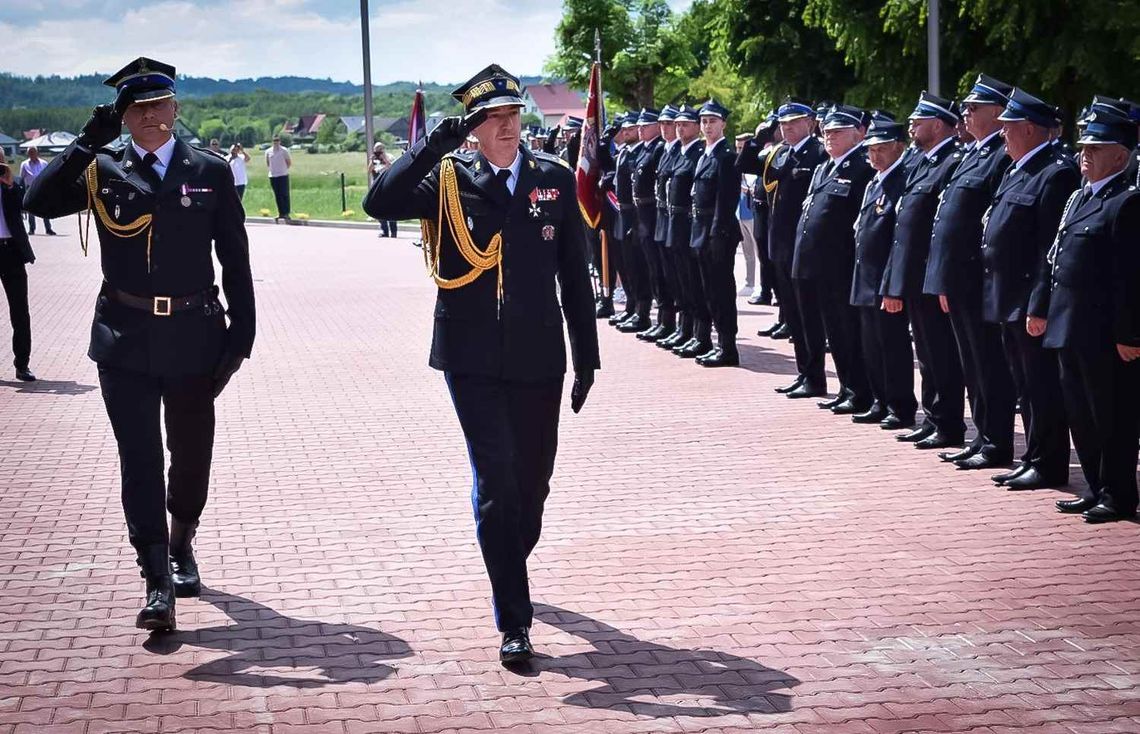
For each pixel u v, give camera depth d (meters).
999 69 18.70
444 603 5.90
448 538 6.87
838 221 9.78
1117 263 6.80
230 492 7.83
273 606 5.87
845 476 8.08
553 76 41.12
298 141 157.00
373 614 5.77
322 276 21.00
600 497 7.65
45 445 9.17
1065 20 17.89
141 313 5.59
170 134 5.64
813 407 10.17
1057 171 7.42
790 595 5.95
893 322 9.21
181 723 4.64
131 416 5.56
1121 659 5.18
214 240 5.77
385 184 5.31
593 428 9.52
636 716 4.70
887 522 7.08
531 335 5.44
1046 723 4.61
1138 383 6.97
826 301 9.87
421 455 8.73
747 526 7.04
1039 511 7.26
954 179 8.27
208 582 6.20
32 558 6.57
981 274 8.12
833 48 25.33
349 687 4.96
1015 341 7.73
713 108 11.66
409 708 4.78
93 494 7.83
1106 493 7.06
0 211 11.37
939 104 8.75
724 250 11.76
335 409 10.33
